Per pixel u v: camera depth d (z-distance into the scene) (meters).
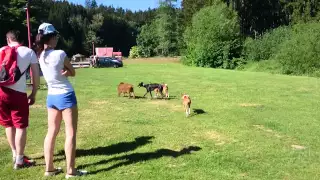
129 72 31.11
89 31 102.31
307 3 56.59
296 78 27.42
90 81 21.59
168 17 75.81
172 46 75.81
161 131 8.59
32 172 5.76
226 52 45.44
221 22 46.38
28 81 17.34
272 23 70.38
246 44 46.12
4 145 7.32
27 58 5.77
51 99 5.40
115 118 10.16
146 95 15.23
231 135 8.31
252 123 9.69
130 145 7.36
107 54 66.12
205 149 7.15
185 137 8.05
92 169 5.91
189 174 5.77
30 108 11.73
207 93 16.20
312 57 34.72
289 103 13.55
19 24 50.66
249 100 14.14
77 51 100.50
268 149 7.25
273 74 33.16
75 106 5.44
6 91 5.70
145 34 85.00
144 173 5.75
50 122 5.51
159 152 6.88
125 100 13.72
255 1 68.75
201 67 45.22
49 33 5.36
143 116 10.48
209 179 5.59
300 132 8.77
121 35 116.12
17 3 49.91
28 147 7.16
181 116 10.52
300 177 5.78
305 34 37.16
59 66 5.29
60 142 7.48
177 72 31.69
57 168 5.86
